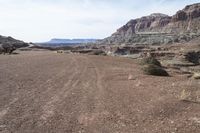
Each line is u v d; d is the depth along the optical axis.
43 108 9.97
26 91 13.08
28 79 16.89
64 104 10.60
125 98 11.54
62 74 19.75
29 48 94.69
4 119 8.55
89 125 8.17
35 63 28.48
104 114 9.27
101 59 36.94
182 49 143.50
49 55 45.91
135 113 9.33
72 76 18.69
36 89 13.67
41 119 8.66
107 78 17.53
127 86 14.30
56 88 14.07
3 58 35.75
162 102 10.46
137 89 13.34
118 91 13.05
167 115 9.01
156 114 9.13
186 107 9.75
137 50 163.75
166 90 12.62
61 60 33.34
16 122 8.28
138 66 26.25
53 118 8.79
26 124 8.12
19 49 87.56
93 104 10.63
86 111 9.65
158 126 8.01
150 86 13.98
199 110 9.37
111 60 35.16
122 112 9.48
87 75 19.22
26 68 23.34
